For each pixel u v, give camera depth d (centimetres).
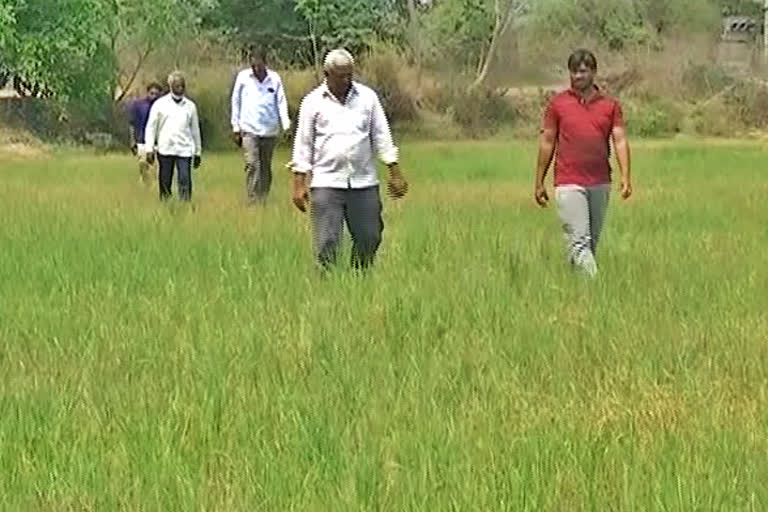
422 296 1703
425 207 3175
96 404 1170
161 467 988
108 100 7612
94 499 932
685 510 895
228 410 1141
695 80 9188
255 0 9706
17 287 1850
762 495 921
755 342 1438
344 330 1496
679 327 1523
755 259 2147
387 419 1114
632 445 1038
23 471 988
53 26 7181
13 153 6981
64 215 2827
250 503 919
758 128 8944
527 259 2086
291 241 2323
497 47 9500
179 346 1410
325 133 1961
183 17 8462
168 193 3300
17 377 1288
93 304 1697
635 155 6016
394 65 8612
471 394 1211
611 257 2181
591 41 9931
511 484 935
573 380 1265
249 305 1673
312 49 9762
